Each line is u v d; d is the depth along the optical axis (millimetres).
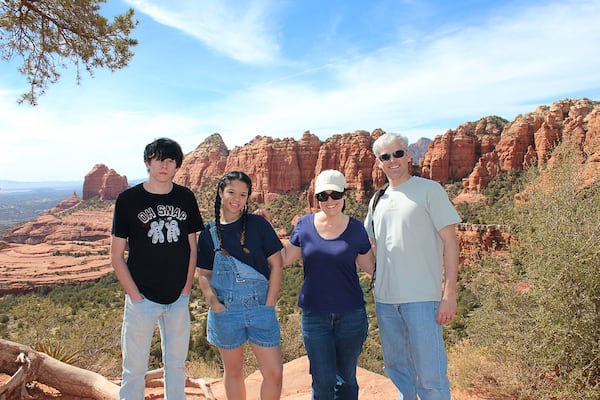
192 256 3621
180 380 3520
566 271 5422
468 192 73375
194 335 27266
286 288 50250
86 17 6363
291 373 5746
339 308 3408
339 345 3498
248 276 3498
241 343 3518
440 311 3473
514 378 5391
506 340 5852
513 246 6590
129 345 3406
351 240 3465
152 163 3416
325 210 3424
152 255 3377
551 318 5414
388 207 3697
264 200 105875
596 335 5207
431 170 84562
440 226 3516
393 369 3852
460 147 83125
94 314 38719
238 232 3535
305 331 3525
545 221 5895
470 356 6027
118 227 3357
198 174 135875
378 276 3736
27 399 3939
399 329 3709
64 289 60969
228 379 3604
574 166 5984
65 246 90312
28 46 6531
